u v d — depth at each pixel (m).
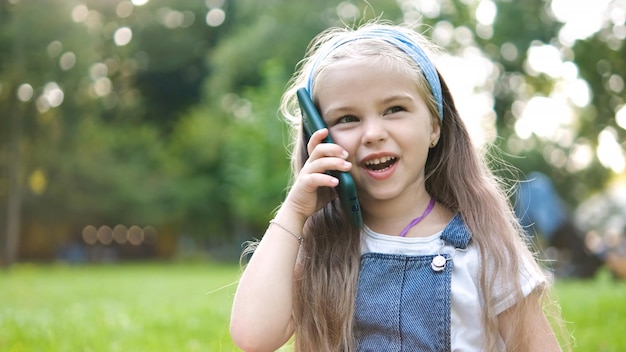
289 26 26.38
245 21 29.64
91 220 30.72
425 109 2.02
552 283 2.35
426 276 1.98
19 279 15.11
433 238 2.04
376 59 1.96
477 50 25.70
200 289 10.95
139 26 33.25
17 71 24.95
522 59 24.62
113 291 10.80
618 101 18.09
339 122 2.01
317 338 2.06
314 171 1.97
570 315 6.05
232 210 30.02
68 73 26.41
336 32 2.41
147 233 33.28
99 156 30.06
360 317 2.01
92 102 28.70
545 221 15.39
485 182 2.19
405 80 1.97
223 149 29.81
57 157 28.55
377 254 2.04
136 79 34.00
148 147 31.52
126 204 30.52
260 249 2.01
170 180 31.03
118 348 4.78
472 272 1.99
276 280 1.96
